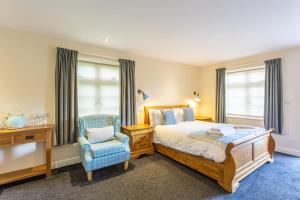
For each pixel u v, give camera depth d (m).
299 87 3.34
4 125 2.46
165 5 1.90
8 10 2.01
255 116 4.12
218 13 2.07
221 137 2.45
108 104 3.56
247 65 4.15
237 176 2.23
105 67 3.53
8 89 2.52
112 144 2.72
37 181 2.41
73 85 2.96
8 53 2.52
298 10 1.99
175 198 2.03
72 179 2.48
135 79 3.90
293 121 3.42
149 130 3.52
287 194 2.08
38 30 2.60
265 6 1.91
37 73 2.75
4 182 2.19
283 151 3.55
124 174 2.64
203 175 2.60
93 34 2.75
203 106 5.27
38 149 2.75
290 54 3.46
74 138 3.00
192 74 5.17
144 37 2.89
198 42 3.13
